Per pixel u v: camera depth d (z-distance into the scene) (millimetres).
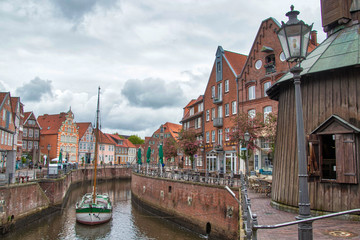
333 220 11500
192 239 21609
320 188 12414
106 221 27703
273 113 27641
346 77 12273
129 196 46875
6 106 35531
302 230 5105
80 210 27297
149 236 23250
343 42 13328
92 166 73375
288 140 14023
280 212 13375
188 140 42406
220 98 38281
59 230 25219
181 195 25703
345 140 11859
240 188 17938
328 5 14633
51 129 76562
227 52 39188
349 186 11688
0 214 21172
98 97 34750
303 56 5828
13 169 37156
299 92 5820
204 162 41594
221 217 19781
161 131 86000
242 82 33500
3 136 34500
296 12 6121
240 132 28156
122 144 107000
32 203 26703
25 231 24406
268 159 29344
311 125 13047
